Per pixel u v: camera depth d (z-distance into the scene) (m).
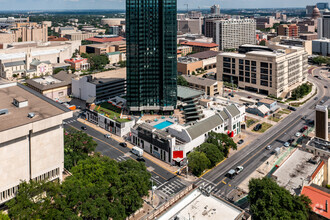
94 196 112.31
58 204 102.69
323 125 171.38
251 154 177.75
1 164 105.50
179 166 165.62
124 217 111.38
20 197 99.19
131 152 182.12
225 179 152.25
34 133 112.94
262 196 110.56
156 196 138.75
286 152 178.12
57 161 122.81
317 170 133.12
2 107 127.12
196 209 95.12
